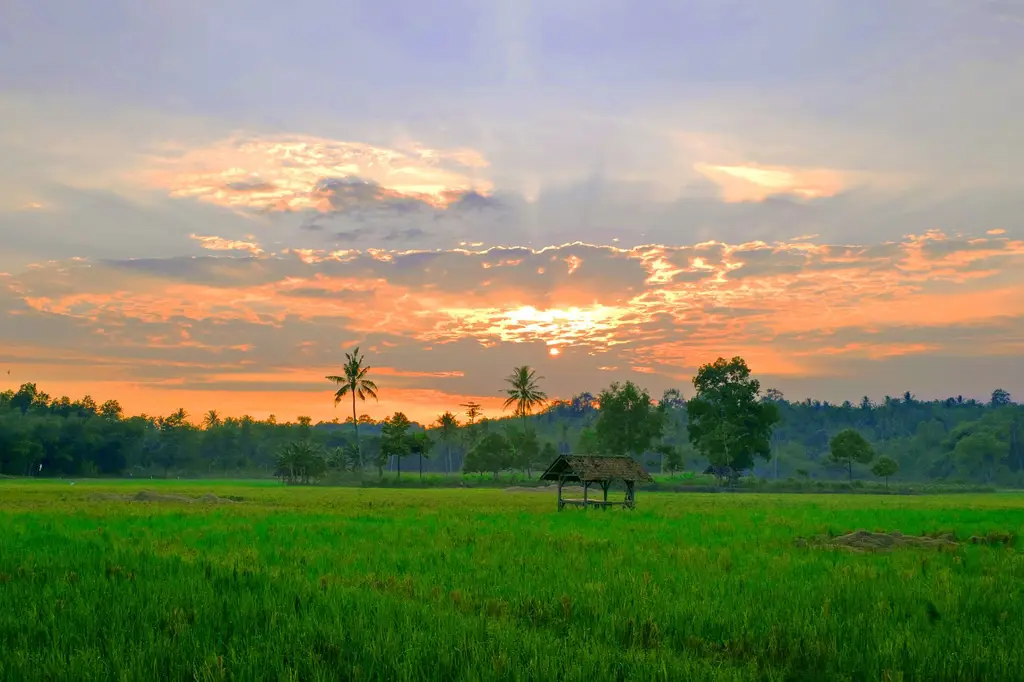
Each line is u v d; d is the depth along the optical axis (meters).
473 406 197.00
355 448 199.38
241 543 26.25
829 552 25.34
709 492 130.25
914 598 15.57
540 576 18.52
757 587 16.89
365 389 151.38
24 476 194.00
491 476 163.38
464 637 11.30
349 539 28.44
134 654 10.35
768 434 152.88
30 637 11.52
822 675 10.44
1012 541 30.95
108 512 43.75
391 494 90.25
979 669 10.42
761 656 11.25
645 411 160.88
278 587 15.80
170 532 30.67
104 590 14.99
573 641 11.79
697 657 11.34
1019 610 14.52
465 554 23.22
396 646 10.86
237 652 10.68
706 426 154.00
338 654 10.69
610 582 17.20
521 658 10.48
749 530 35.62
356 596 14.80
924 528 39.56
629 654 10.97
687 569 20.09
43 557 20.05
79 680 9.48
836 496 108.69
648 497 95.25
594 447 194.38
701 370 154.38
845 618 13.66
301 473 155.75
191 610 13.25
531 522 40.75
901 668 10.58
